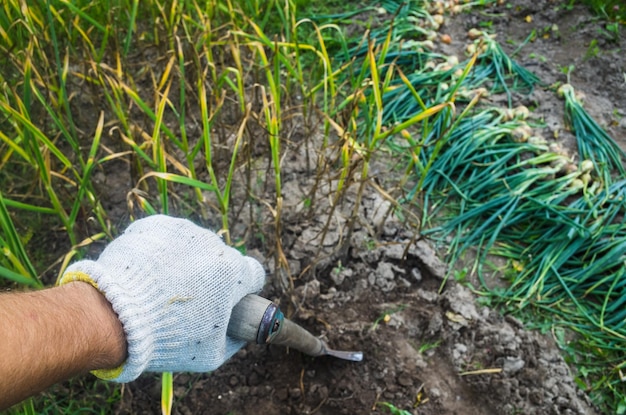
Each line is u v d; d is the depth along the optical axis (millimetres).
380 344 1482
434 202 1836
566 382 1410
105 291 754
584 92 2096
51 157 1781
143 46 2191
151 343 803
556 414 1359
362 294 1606
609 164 1877
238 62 1613
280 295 1592
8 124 1839
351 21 2363
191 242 896
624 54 2186
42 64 1819
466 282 1643
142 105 1364
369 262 1664
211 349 917
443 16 2404
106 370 804
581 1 2371
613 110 2035
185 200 1776
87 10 2066
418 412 1396
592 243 1656
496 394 1395
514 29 2355
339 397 1432
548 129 1967
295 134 1986
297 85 2119
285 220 1730
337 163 1890
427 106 2053
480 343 1473
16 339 600
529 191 1814
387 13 2410
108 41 1963
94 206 1390
